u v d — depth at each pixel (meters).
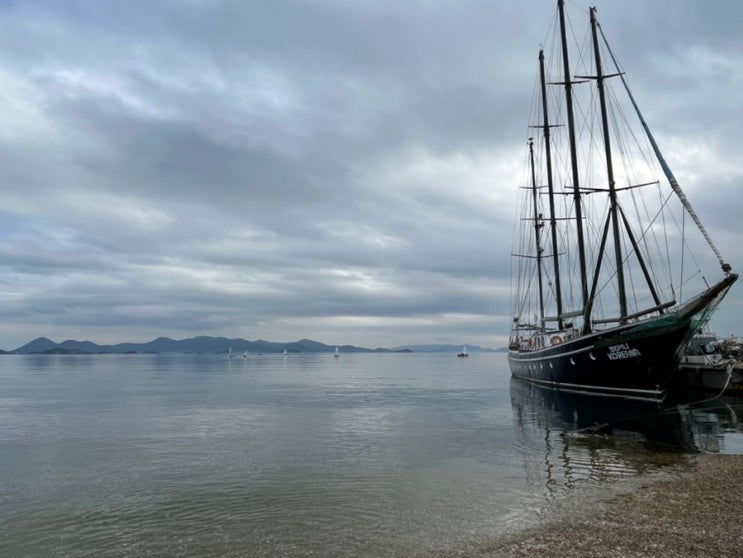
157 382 86.00
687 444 24.98
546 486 17.55
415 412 40.69
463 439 27.39
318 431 30.98
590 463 21.05
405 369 150.75
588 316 44.19
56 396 58.34
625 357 39.69
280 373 123.19
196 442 27.44
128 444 27.02
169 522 14.57
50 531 13.97
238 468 21.11
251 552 12.28
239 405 47.47
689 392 48.38
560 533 12.81
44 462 22.72
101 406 47.03
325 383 82.69
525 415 37.28
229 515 15.08
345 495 16.92
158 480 19.30
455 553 11.80
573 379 47.28
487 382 82.94
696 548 11.50
